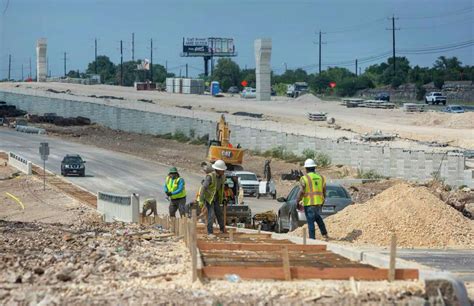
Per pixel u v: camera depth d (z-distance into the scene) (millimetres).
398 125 104500
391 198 28594
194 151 99625
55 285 15930
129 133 120750
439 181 59969
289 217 33312
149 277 16891
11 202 62031
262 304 14586
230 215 38062
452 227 27344
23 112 144000
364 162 73562
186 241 22766
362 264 18969
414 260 23203
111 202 48219
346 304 14758
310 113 113875
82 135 118375
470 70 183750
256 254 20656
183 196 33594
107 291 15453
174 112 126000
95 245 22719
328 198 33750
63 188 68688
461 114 104000
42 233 27453
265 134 91438
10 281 16219
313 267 17734
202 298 14867
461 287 15477
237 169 54125
